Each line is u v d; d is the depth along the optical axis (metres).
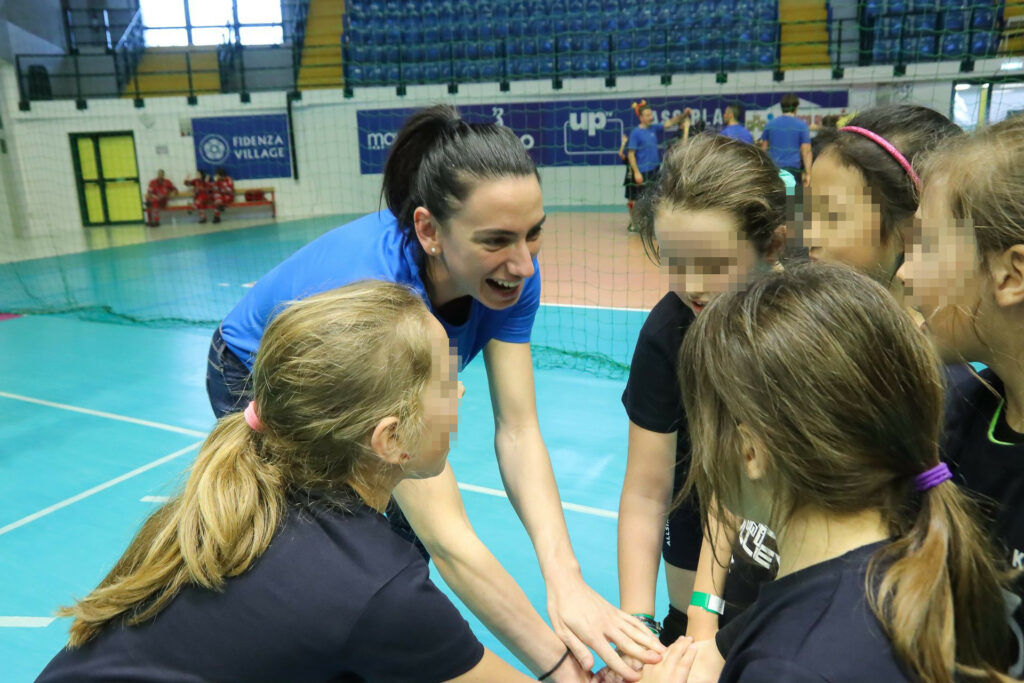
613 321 7.15
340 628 1.08
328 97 16.62
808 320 0.84
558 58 15.86
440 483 1.58
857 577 0.83
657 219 1.52
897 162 1.41
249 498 1.12
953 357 1.03
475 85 15.95
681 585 1.98
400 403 1.14
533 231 1.51
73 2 17.06
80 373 5.93
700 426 0.95
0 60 15.24
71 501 3.76
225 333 1.92
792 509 0.90
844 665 0.78
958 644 0.85
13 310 8.27
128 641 1.13
